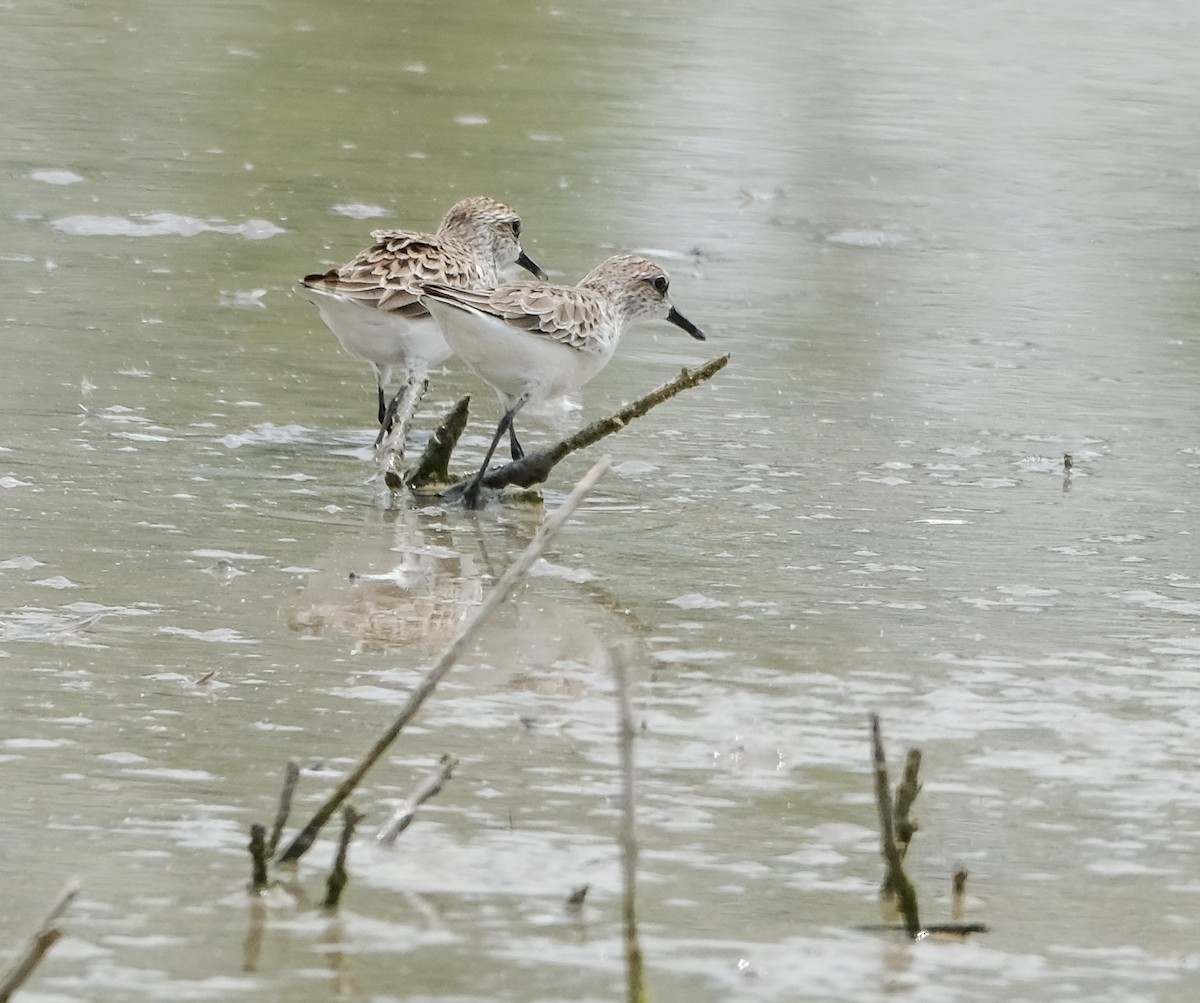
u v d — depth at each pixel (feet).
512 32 97.76
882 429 46.42
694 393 48.62
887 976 21.99
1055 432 46.75
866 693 30.71
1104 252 66.33
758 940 22.68
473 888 23.54
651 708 29.60
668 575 36.19
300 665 30.63
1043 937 23.12
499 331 41.60
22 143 70.18
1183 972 22.41
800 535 38.88
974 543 38.63
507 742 28.07
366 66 88.48
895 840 23.77
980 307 58.39
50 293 52.85
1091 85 94.84
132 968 21.18
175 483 40.01
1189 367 53.16
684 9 106.32
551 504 40.52
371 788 26.18
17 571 34.09
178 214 62.49
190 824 24.81
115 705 28.53
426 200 66.80
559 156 74.54
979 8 112.37
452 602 34.17
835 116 84.94
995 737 29.14
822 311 56.85
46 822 24.58
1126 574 37.09
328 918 22.59
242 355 49.42
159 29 93.30
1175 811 26.84
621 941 22.43
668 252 62.13
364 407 46.65
